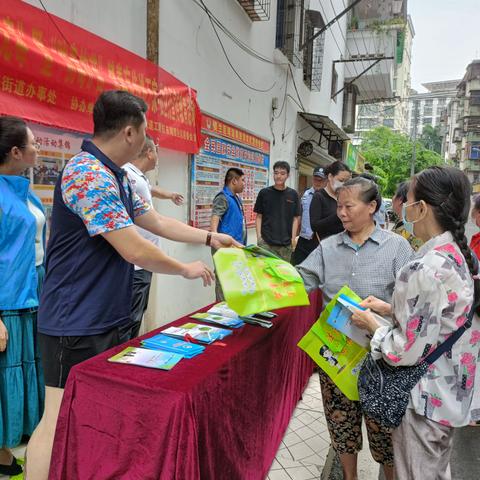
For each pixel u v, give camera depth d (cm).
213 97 496
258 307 166
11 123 208
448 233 140
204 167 476
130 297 175
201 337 175
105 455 134
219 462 149
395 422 138
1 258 207
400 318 133
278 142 767
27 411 225
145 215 196
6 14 213
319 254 213
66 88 249
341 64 1319
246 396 171
